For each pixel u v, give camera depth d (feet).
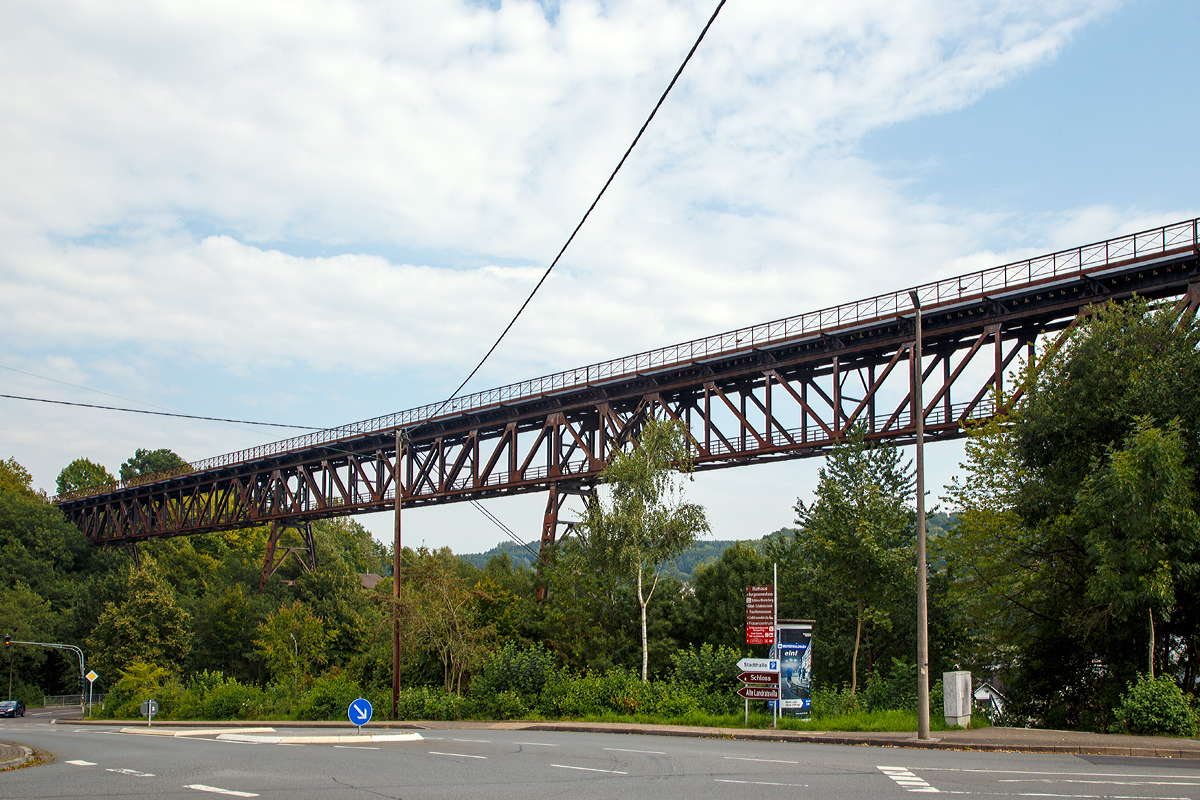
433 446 204.03
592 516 144.25
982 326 123.03
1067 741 63.57
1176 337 88.69
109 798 38.24
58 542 346.74
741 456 148.36
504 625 173.17
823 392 142.92
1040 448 94.22
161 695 217.15
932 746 64.69
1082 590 92.32
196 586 377.91
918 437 72.54
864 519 118.83
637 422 167.22
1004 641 101.76
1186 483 79.77
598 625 167.02
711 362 151.02
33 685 313.94
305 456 237.04
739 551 180.04
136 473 528.63
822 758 55.72
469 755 59.11
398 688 128.16
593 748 65.00
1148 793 39.73
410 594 149.38
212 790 40.75
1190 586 81.30
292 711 167.12
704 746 66.95
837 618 146.51
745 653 158.30
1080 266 111.96
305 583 321.93
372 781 44.16
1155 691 70.33
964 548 103.76
